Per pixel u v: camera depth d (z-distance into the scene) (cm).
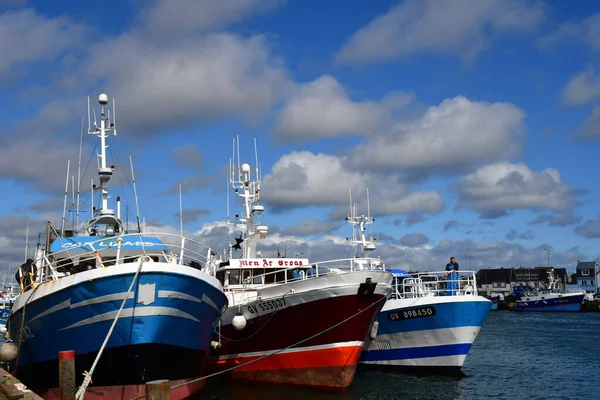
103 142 2022
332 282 1748
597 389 2017
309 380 1830
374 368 2280
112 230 1858
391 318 2231
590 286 12250
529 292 9694
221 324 1961
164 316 1373
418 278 2334
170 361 1433
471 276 2306
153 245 1758
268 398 1723
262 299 1844
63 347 1412
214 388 1864
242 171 2305
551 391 1975
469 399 1809
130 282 1331
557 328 4966
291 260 2142
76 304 1355
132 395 1388
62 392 1252
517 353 3083
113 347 1357
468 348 2122
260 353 1906
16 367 1612
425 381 2044
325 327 1778
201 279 1454
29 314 1457
